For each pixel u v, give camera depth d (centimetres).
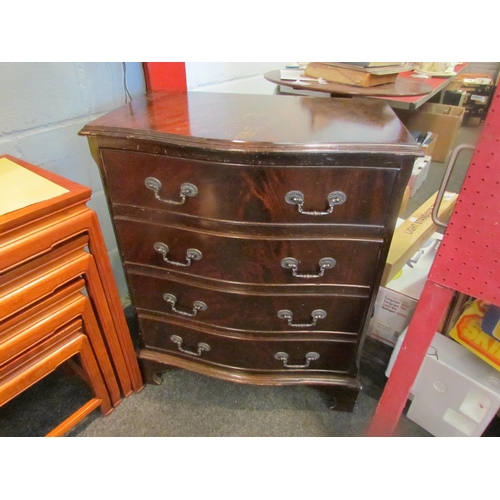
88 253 79
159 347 107
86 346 90
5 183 73
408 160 65
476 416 91
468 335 88
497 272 58
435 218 64
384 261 78
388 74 134
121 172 75
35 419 105
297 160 66
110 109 111
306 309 88
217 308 91
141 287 94
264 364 100
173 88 107
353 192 69
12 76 88
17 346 72
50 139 100
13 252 63
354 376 100
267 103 92
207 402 112
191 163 69
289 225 74
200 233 78
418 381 98
